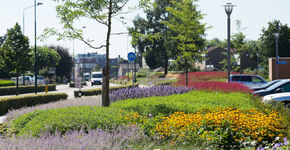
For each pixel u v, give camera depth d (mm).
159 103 12203
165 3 67000
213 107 11398
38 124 8156
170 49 63719
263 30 59031
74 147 5926
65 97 21250
